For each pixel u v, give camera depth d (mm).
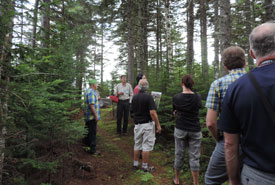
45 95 2443
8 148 2039
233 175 1259
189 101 2898
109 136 5879
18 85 2102
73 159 3354
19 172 2377
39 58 2777
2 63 1938
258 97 995
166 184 3154
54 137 2707
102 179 3199
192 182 3148
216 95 1800
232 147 1205
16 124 2225
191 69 6492
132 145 5121
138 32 9930
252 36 1171
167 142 5109
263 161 999
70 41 3803
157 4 11156
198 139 2912
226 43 4328
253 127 1025
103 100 12953
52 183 2695
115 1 8992
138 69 9219
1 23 1916
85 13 8680
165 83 5934
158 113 5484
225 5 4387
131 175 3436
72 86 3725
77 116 4172
